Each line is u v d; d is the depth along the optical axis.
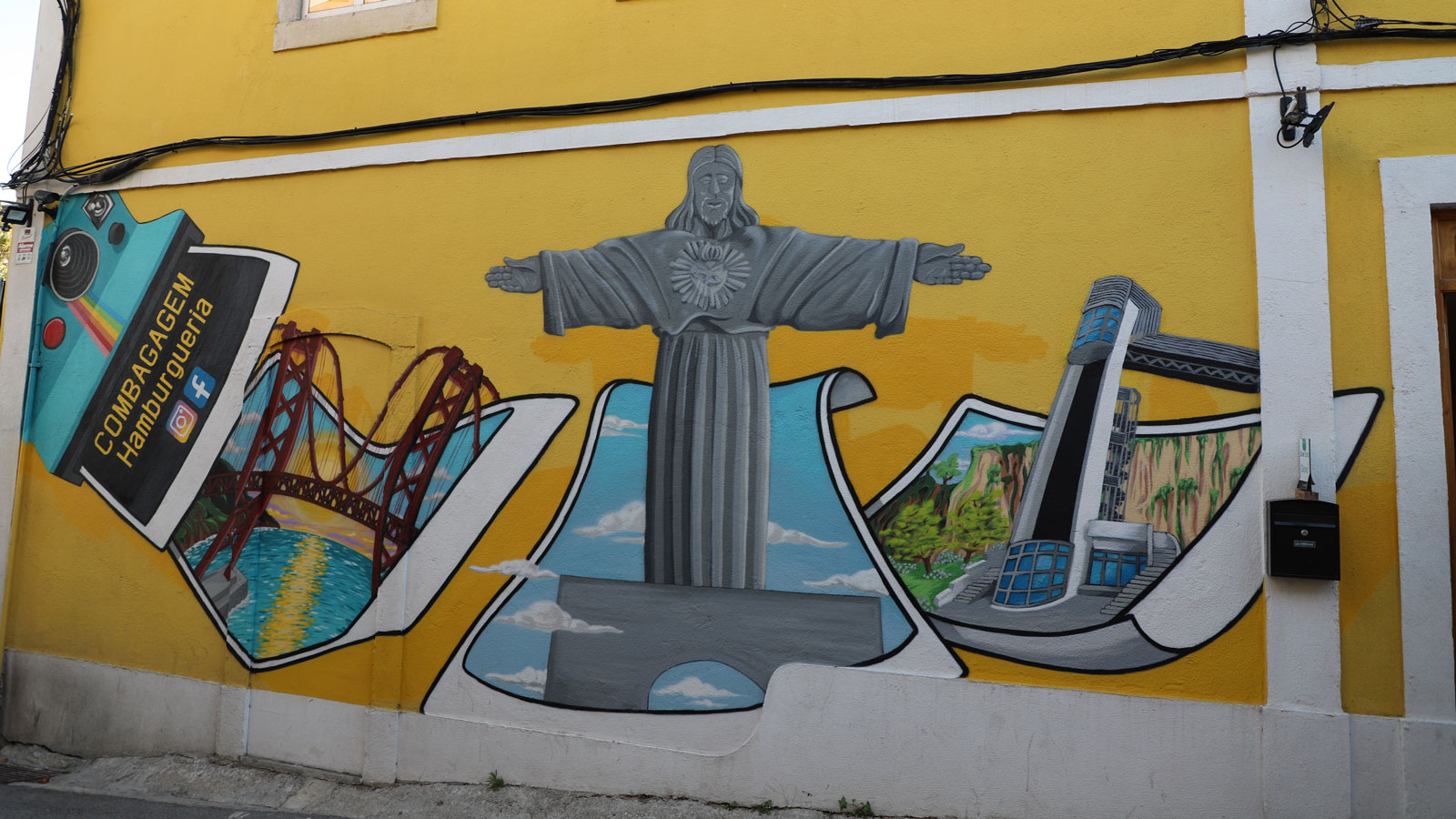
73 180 6.48
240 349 5.89
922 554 4.43
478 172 5.38
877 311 4.60
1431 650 3.83
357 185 5.66
